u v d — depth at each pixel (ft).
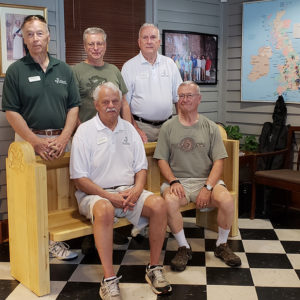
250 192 13.70
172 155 10.54
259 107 15.15
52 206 9.70
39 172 8.18
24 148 8.59
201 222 12.44
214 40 15.62
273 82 14.64
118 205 8.94
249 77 15.19
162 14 14.30
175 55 14.66
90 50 10.32
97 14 13.05
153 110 11.34
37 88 9.30
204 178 10.54
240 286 8.88
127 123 9.54
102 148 9.09
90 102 10.41
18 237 9.04
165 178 10.39
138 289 8.82
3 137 11.52
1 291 8.83
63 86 9.64
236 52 15.60
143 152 9.67
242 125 15.69
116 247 11.02
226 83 15.89
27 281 8.91
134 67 11.32
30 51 9.30
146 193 9.25
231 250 10.19
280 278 9.21
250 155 13.07
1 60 11.28
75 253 10.37
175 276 9.36
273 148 14.16
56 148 9.14
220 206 9.84
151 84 11.28
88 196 9.05
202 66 15.43
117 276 9.39
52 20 12.10
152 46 11.03
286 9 14.01
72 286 8.98
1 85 11.41
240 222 12.86
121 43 13.67
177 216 9.75
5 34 11.27
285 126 14.17
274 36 14.39
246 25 14.99
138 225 9.21
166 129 10.52
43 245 8.44
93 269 9.78
